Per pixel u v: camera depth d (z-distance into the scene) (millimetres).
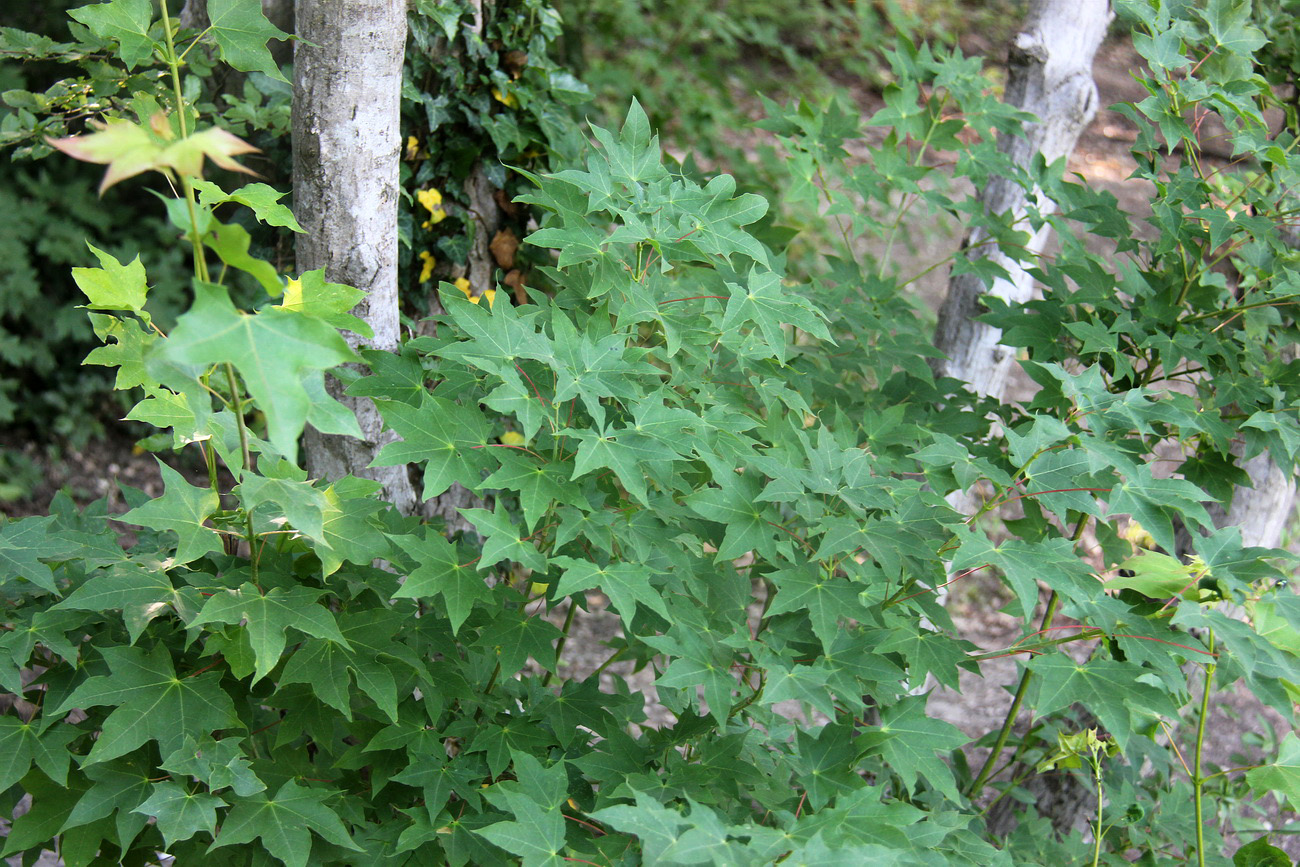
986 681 4309
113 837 1666
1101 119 8133
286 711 1942
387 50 2002
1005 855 1733
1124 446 2092
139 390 5395
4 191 4875
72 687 1637
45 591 1672
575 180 1766
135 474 5191
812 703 1519
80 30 2570
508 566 2688
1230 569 1770
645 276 2021
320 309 1495
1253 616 1785
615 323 2002
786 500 1681
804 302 1807
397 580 1866
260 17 1600
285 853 1509
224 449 1551
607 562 1750
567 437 1750
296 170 2096
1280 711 1664
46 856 2762
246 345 1044
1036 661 1687
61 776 1544
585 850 1670
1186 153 2355
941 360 3191
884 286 2779
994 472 1728
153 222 5047
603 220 2711
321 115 2010
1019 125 2725
